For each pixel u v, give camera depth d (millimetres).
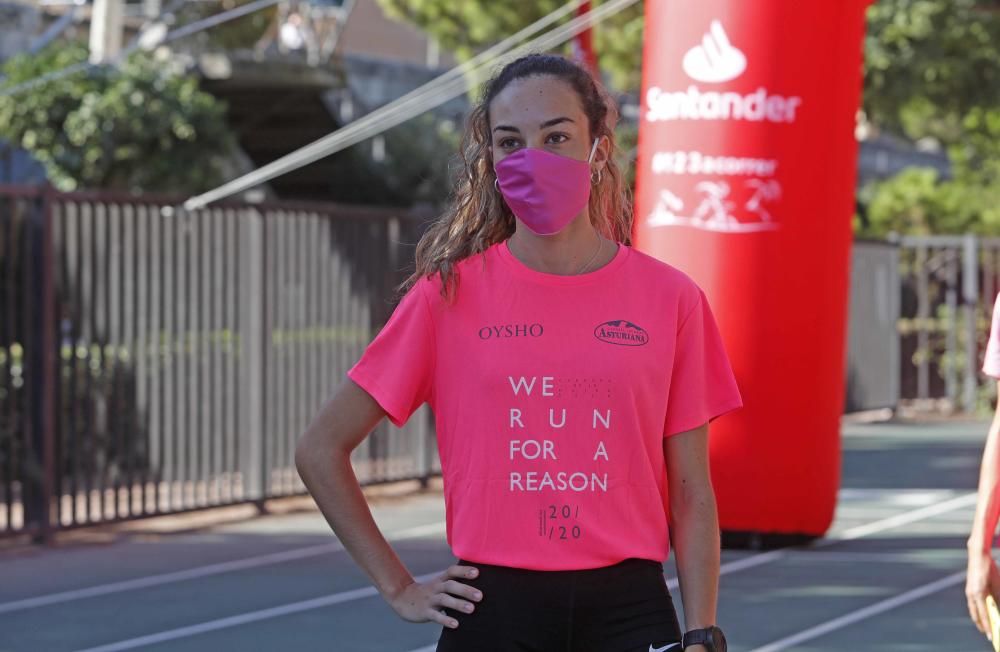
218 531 12852
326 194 26016
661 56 11461
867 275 23719
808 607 9438
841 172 11391
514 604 3775
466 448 3818
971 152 31281
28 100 19578
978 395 25000
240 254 13727
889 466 17438
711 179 11227
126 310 12773
